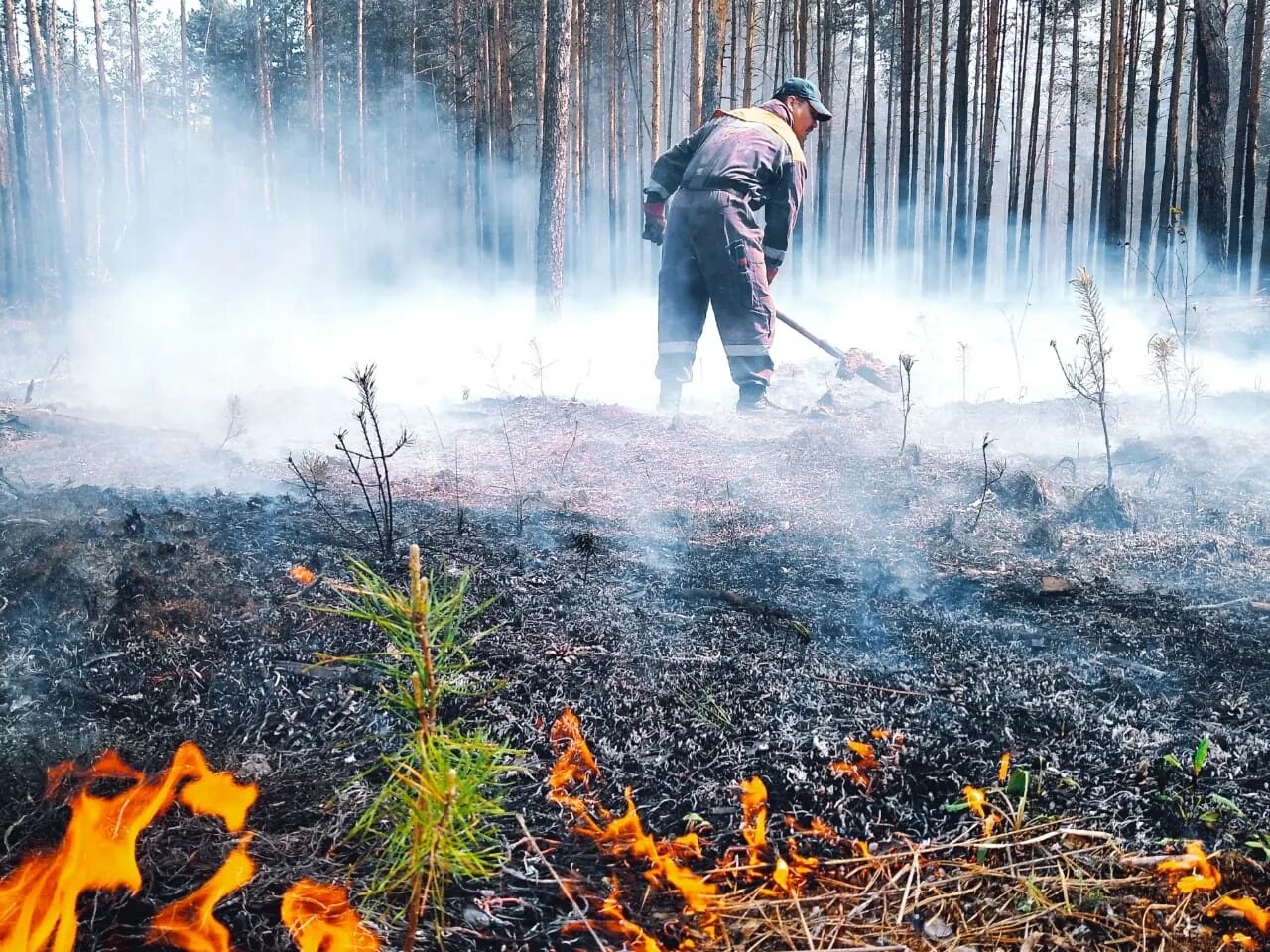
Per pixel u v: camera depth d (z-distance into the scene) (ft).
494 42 89.76
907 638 8.47
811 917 5.07
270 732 6.79
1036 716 6.98
